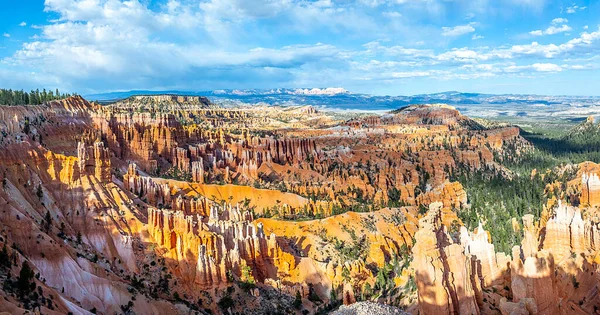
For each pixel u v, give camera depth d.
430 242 76.19
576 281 87.12
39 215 113.00
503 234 145.38
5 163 117.50
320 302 129.75
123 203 131.25
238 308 114.50
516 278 79.75
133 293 102.81
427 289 75.12
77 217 121.88
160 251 121.69
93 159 134.50
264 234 144.38
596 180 135.00
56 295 85.62
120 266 115.75
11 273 83.38
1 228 94.38
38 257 96.50
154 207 140.50
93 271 105.12
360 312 80.69
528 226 115.06
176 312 105.19
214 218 144.75
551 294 77.62
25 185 118.38
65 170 128.75
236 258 126.75
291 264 140.88
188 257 121.12
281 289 128.12
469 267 80.31
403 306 95.94
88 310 94.00
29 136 163.88
